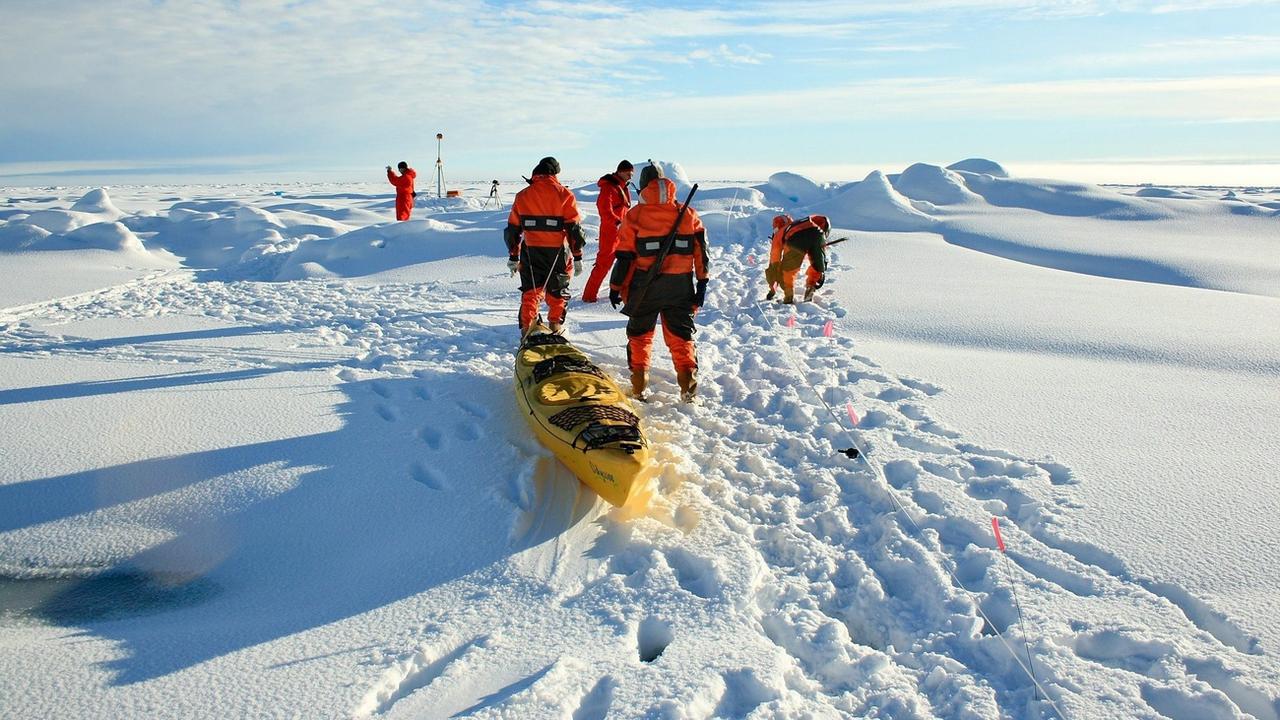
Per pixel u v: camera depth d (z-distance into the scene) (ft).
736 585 11.80
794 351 25.43
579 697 9.30
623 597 11.69
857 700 9.43
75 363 23.76
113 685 9.62
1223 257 44.39
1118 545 12.25
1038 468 15.25
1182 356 23.75
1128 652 9.98
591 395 17.48
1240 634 9.98
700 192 78.69
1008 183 76.74
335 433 17.76
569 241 25.52
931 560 12.18
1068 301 32.86
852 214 65.98
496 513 14.34
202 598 12.09
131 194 172.45
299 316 31.65
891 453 16.43
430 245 51.44
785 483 15.43
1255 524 12.78
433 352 25.46
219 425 18.12
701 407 20.13
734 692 9.48
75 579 12.52
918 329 28.40
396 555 13.07
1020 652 9.94
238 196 148.05
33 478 15.24
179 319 30.94
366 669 9.93
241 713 9.07
